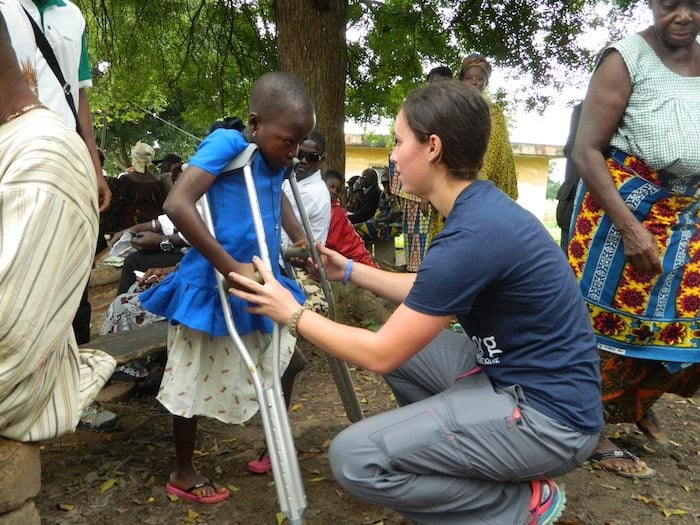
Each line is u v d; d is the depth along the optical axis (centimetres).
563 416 195
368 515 259
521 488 206
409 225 534
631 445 328
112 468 287
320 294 361
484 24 827
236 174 231
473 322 206
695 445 330
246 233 233
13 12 277
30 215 167
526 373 199
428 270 189
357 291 559
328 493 275
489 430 194
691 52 274
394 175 436
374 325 526
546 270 191
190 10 966
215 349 248
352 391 262
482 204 192
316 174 341
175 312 236
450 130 191
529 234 191
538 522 204
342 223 417
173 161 743
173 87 1020
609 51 277
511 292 192
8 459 177
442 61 862
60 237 172
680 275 281
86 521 248
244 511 259
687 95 267
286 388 288
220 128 231
